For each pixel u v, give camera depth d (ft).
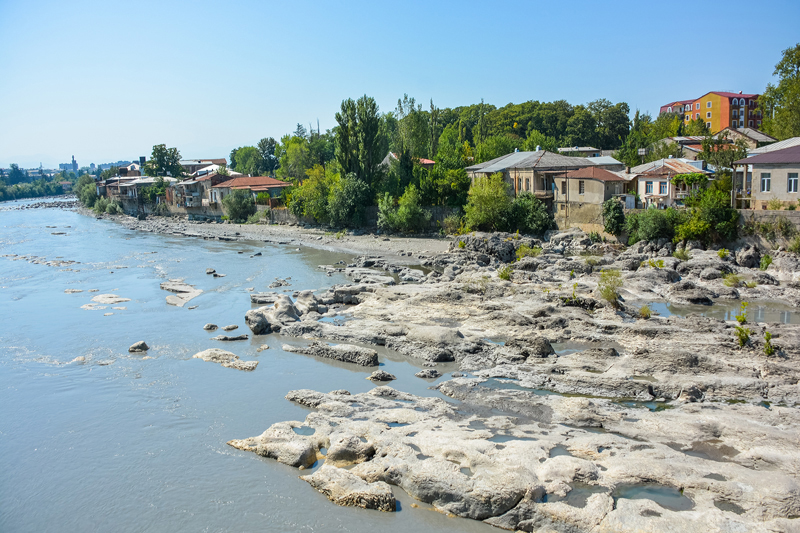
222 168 514.27
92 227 425.28
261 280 201.26
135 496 73.10
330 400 95.81
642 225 220.43
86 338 137.08
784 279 169.27
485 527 64.44
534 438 79.92
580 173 255.09
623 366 104.37
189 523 67.46
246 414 94.58
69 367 118.42
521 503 64.49
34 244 316.81
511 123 540.11
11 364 121.08
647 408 90.17
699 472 68.33
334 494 70.23
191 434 88.28
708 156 262.88
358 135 327.67
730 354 107.55
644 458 72.28
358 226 324.39
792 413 83.25
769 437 75.51
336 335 131.34
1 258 263.90
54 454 84.07
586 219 251.19
